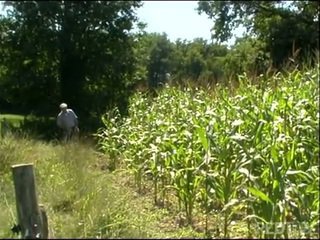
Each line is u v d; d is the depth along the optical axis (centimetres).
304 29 3441
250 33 3703
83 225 765
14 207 876
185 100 1394
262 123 812
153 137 1245
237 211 805
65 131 2081
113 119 1702
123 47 3850
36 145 1590
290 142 787
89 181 1040
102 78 3859
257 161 764
